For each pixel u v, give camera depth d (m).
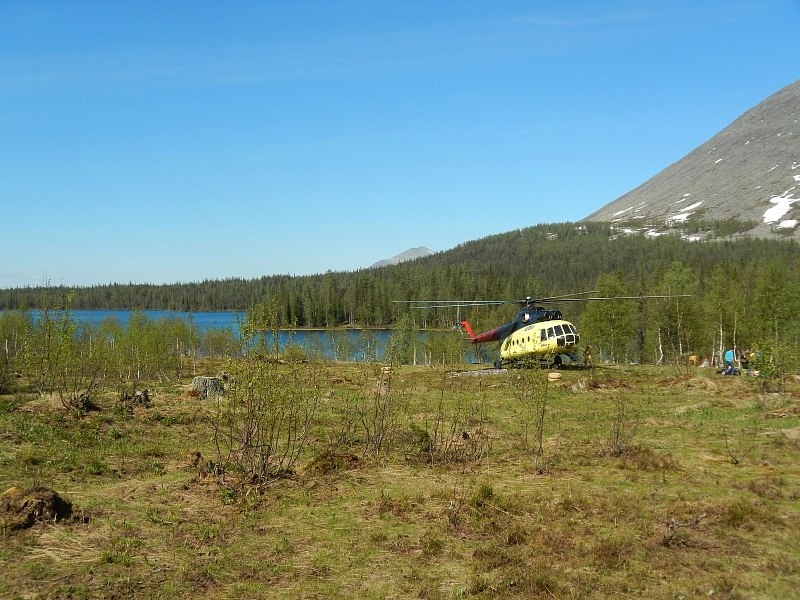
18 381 23.69
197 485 9.86
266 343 10.78
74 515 7.97
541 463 11.59
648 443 13.40
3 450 11.41
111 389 22.03
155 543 7.38
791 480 10.19
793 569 6.82
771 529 8.06
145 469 10.84
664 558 7.15
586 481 10.50
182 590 6.18
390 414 14.79
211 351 44.75
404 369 35.88
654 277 71.00
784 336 37.56
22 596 5.87
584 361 34.91
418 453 12.52
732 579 6.57
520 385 17.91
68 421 14.45
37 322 18.81
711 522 8.28
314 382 15.99
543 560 7.07
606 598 6.16
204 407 17.86
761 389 20.66
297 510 8.86
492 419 17.14
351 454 12.12
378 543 7.63
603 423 16.16
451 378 28.48
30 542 7.13
